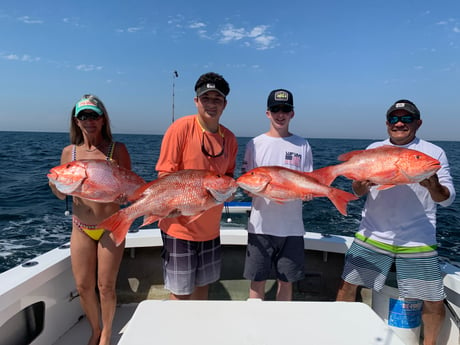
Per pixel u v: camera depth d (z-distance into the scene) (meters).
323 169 2.44
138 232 3.02
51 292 2.36
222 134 2.42
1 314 1.88
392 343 1.26
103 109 2.23
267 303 1.52
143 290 3.02
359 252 2.54
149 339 1.26
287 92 2.61
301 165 2.62
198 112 2.34
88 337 2.50
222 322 1.37
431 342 2.37
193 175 2.03
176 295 2.30
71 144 2.36
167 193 1.99
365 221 2.56
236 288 3.09
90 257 2.21
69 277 2.58
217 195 2.04
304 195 2.29
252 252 2.57
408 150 2.18
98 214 2.15
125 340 1.25
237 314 1.43
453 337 2.39
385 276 2.44
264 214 2.53
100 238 2.18
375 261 2.47
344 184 12.23
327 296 3.04
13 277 2.09
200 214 2.07
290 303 1.53
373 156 2.28
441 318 2.33
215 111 2.27
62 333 2.50
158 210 1.99
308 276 3.06
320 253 3.05
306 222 8.15
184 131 2.29
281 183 2.26
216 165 2.37
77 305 2.68
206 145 2.32
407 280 2.37
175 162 2.30
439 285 2.31
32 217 8.02
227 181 2.06
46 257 2.44
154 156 23.47
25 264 2.30
